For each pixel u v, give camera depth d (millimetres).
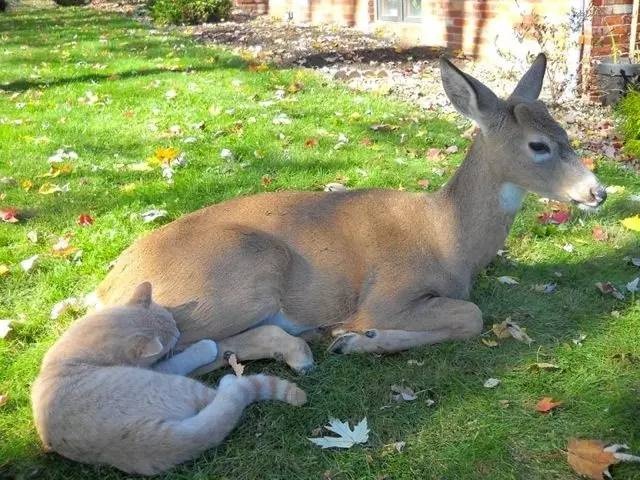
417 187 2994
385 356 2076
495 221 2158
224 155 3305
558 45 4195
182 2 7488
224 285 2016
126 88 4609
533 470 1723
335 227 2141
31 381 2020
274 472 1747
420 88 4496
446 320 2100
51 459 1789
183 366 1971
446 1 5508
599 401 1893
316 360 2074
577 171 2057
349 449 1795
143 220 2771
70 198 2953
